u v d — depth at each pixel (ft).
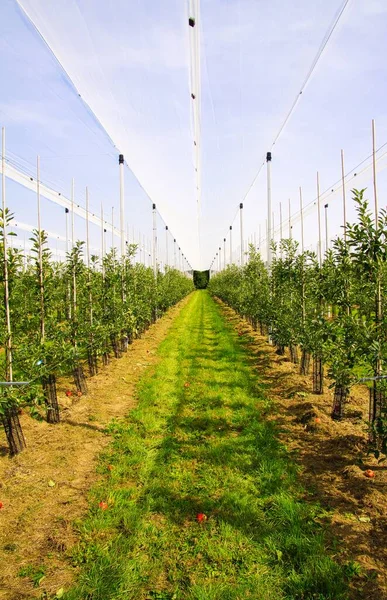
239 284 57.77
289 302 25.09
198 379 24.62
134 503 11.28
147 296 42.83
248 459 13.82
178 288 80.28
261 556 9.11
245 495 11.54
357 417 17.16
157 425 17.30
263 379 24.40
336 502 11.03
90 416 18.07
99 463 13.79
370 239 12.80
